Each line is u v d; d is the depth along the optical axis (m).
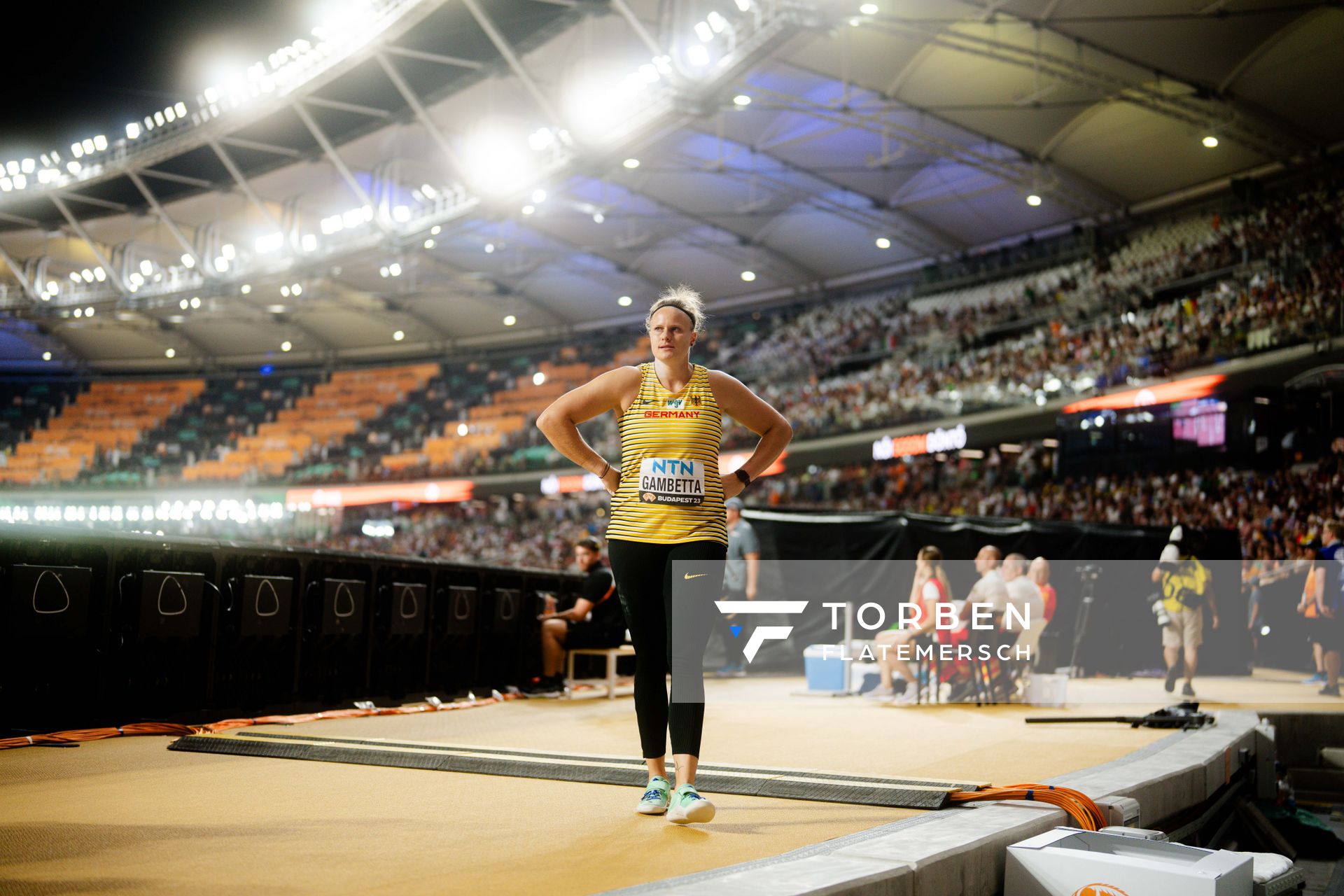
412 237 31.78
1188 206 28.42
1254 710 7.67
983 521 12.13
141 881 2.13
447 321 48.06
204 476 48.03
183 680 5.99
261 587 6.44
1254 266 23.03
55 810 3.01
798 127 27.86
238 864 2.31
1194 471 23.59
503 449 41.16
